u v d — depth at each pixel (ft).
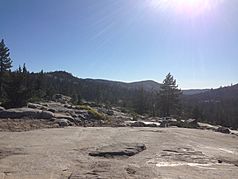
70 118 89.86
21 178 28.89
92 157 38.50
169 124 118.11
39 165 33.55
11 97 103.24
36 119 81.87
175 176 29.55
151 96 345.72
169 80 257.34
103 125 94.32
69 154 39.63
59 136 55.57
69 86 385.29
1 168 32.12
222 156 43.93
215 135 76.07
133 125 103.24
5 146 43.88
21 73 108.88
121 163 33.53
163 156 40.78
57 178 28.99
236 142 65.62
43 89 231.91
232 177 30.91
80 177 27.30
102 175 28.02
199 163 37.81
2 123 71.31
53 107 116.47
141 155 40.93
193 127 117.91
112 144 46.98
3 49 192.85
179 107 261.24
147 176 28.53
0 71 187.73
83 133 61.16
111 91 484.74
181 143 53.78
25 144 45.98
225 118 335.47
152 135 62.18
